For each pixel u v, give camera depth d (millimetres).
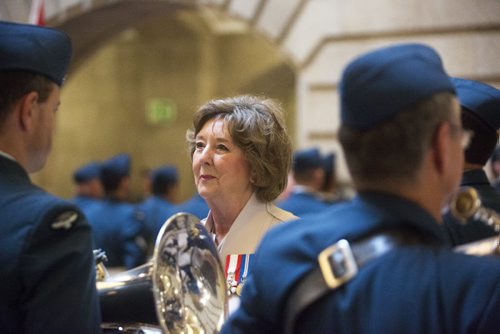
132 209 7145
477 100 2629
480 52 7801
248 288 1667
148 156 14656
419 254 1532
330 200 6777
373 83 1576
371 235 1574
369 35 8117
